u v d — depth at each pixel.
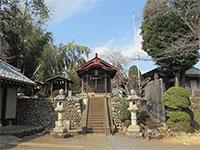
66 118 12.22
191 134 9.01
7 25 14.39
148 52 17.06
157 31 15.67
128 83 18.27
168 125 9.66
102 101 13.81
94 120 11.07
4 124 10.33
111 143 7.35
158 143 7.40
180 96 9.77
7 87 10.42
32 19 17.12
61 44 28.86
